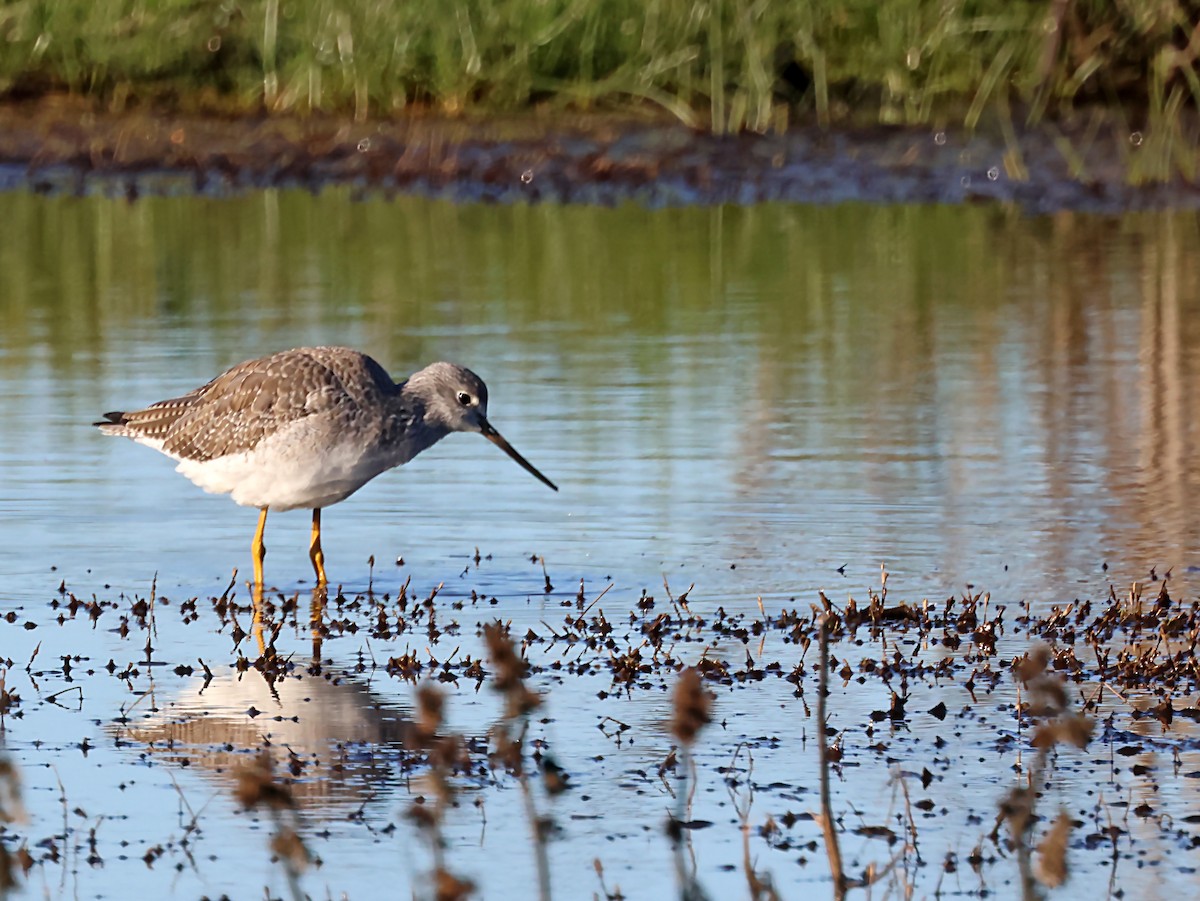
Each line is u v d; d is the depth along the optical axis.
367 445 12.48
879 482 14.58
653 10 28.88
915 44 28.77
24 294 21.31
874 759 9.62
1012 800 8.76
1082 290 21.39
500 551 13.16
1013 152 27.34
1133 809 8.98
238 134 29.08
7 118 29.38
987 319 20.08
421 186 27.39
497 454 15.58
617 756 9.68
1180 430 15.91
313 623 11.80
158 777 9.45
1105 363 18.20
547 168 27.69
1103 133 28.14
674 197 26.56
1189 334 19.25
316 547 12.54
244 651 11.30
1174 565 12.60
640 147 28.38
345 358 12.60
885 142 28.31
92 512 14.05
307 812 9.04
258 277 22.28
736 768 9.52
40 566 12.84
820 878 8.38
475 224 25.23
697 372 18.00
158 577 12.70
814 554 12.93
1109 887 8.23
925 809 9.02
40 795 9.25
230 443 12.45
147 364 17.88
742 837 8.79
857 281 22.02
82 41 29.58
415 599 12.16
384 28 29.23
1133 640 11.16
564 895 8.20
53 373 17.72
